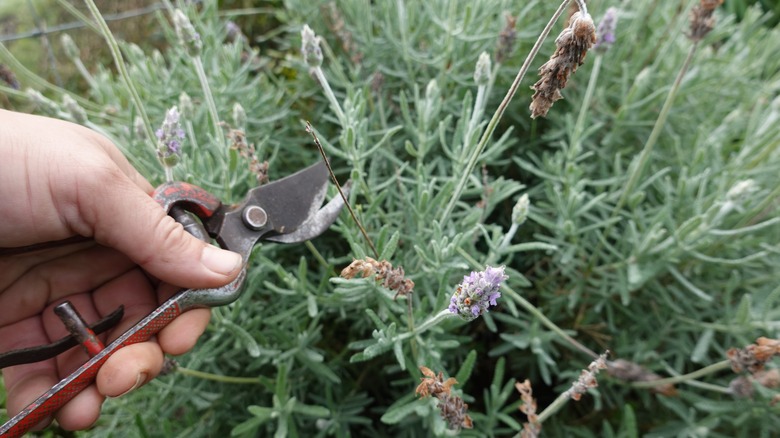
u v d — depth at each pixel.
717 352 0.44
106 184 0.26
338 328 0.45
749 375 0.33
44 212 0.26
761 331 0.39
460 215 0.40
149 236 0.26
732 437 0.40
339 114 0.35
